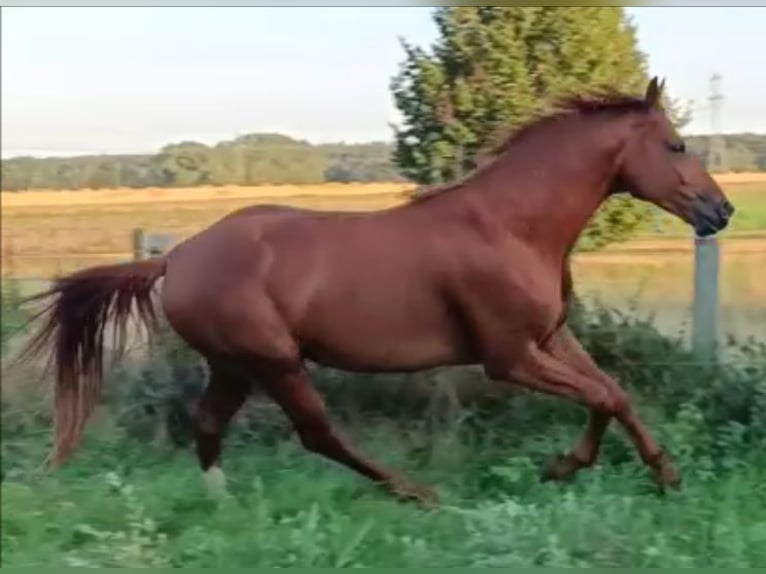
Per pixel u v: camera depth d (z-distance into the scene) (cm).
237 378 546
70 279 539
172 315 529
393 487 528
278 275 518
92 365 541
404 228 525
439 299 520
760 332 624
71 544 489
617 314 616
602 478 536
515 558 449
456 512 498
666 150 526
